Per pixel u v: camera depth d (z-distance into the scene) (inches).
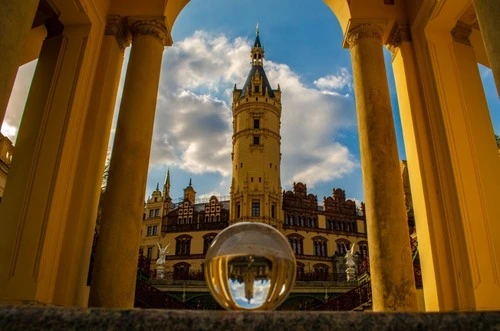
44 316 43.9
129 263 243.3
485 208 246.7
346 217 2780.5
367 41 307.7
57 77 271.4
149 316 44.1
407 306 232.5
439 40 294.8
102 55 300.8
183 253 2541.8
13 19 136.6
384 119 280.5
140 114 279.6
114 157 267.1
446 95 276.8
